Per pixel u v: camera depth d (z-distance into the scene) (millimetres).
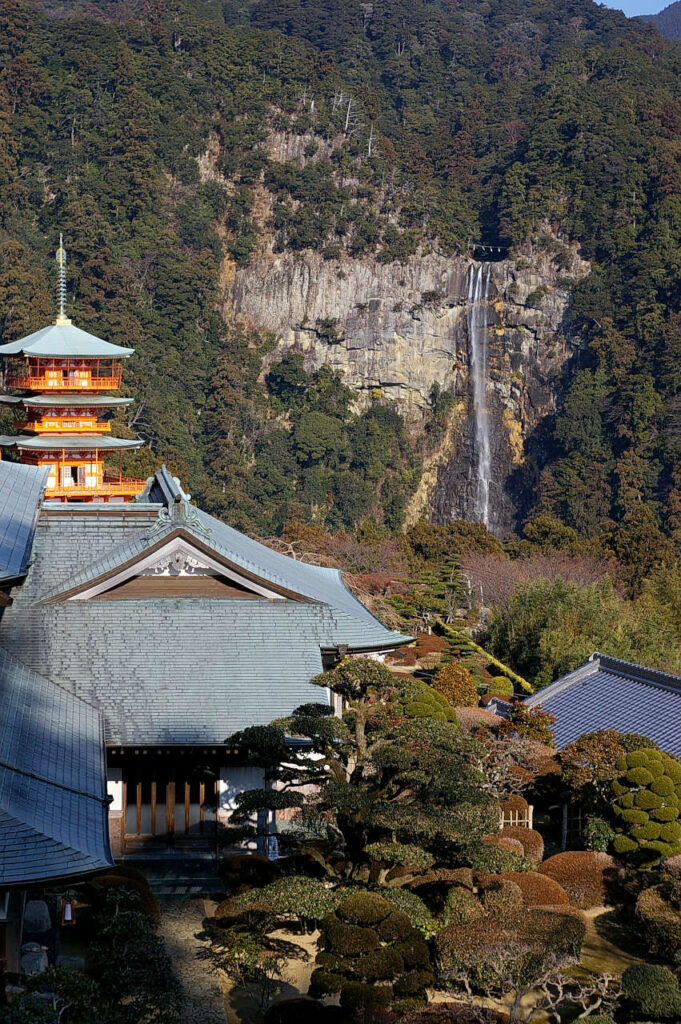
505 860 37281
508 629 95750
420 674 88375
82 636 49844
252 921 38438
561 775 51625
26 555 44188
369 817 36938
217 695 47938
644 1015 34625
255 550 61969
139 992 31312
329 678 41719
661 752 50719
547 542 166000
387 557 144375
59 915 38281
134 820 46812
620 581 139375
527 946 33875
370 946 33875
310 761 41906
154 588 51844
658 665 81375
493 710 69000
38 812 31875
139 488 132125
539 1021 35688
